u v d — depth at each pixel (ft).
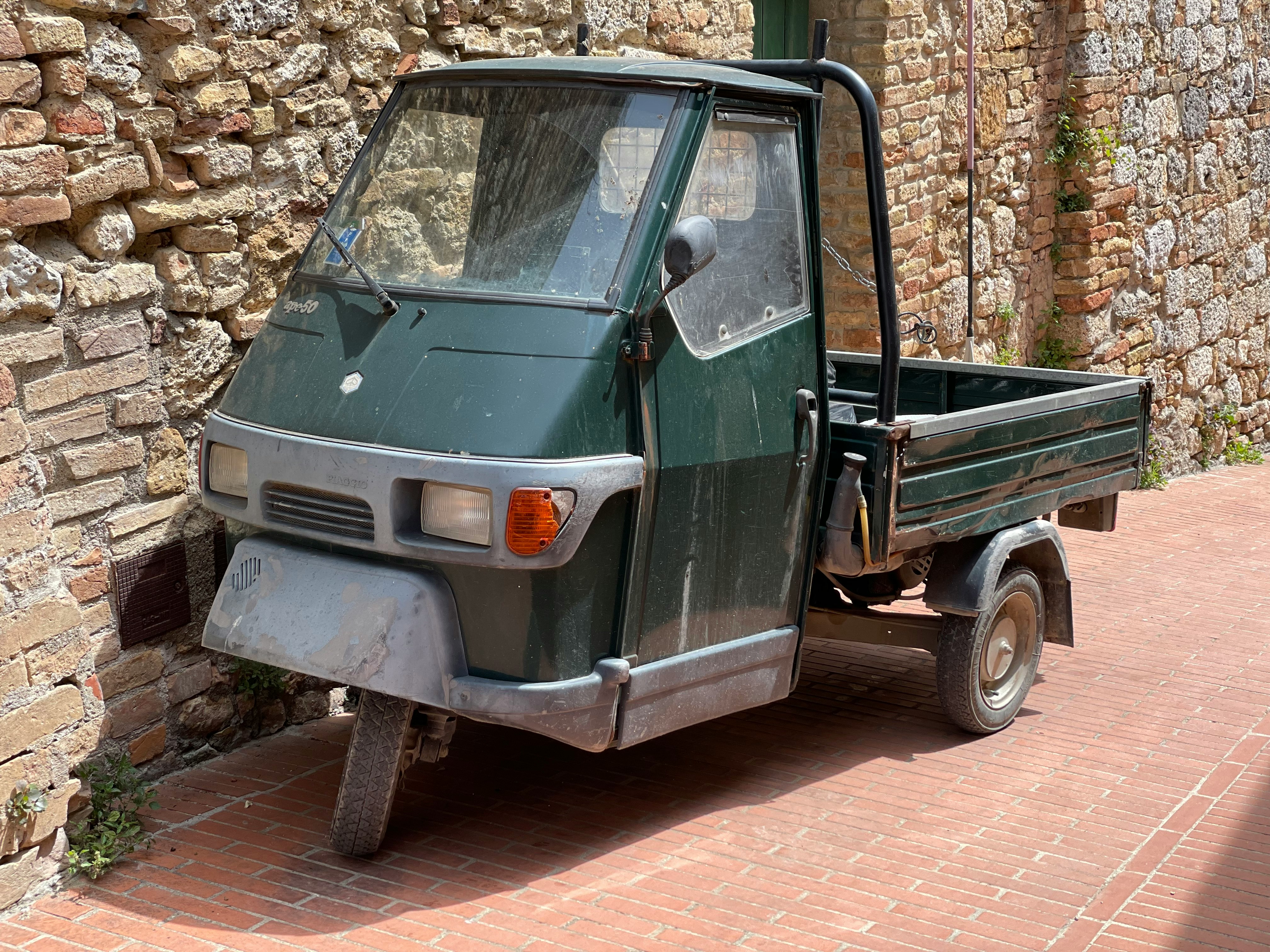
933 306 31.71
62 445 14.30
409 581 12.75
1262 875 14.58
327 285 14.42
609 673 13.38
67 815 13.66
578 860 14.34
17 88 13.43
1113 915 13.61
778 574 15.47
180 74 15.14
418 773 16.44
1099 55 36.24
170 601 15.65
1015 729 18.84
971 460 16.90
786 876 14.20
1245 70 43.21
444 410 12.78
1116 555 29.71
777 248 15.11
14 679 12.88
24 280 13.57
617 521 13.25
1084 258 36.68
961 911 13.58
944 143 31.55
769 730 18.48
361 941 12.49
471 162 14.66
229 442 13.87
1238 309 44.11
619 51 22.39
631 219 13.57
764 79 15.08
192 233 15.71
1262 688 20.90
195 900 13.09
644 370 13.33
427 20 18.89
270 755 16.52
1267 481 40.55
